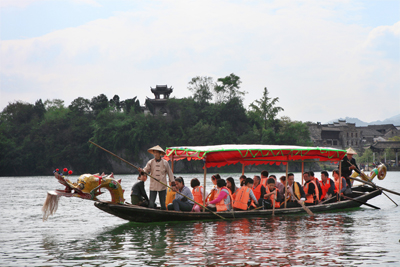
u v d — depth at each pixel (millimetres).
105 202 12242
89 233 11617
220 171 89750
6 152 93438
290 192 15359
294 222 13125
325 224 12695
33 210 18344
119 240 10359
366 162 114750
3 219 15094
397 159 110375
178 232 11352
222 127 98375
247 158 15133
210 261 8023
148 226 12578
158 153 13102
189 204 13727
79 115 102312
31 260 8359
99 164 93375
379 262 7859
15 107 107375
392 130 159875
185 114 101375
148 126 94438
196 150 13742
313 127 127312
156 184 13031
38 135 97750
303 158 16359
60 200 22938
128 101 108312
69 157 93062
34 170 95562
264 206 14812
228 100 106812
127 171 92875
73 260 8297
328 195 16703
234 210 14422
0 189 36031
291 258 8211
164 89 105562
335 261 7961
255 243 9727
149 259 8250
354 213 15562
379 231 11375
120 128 93062
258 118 107750
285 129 107438
